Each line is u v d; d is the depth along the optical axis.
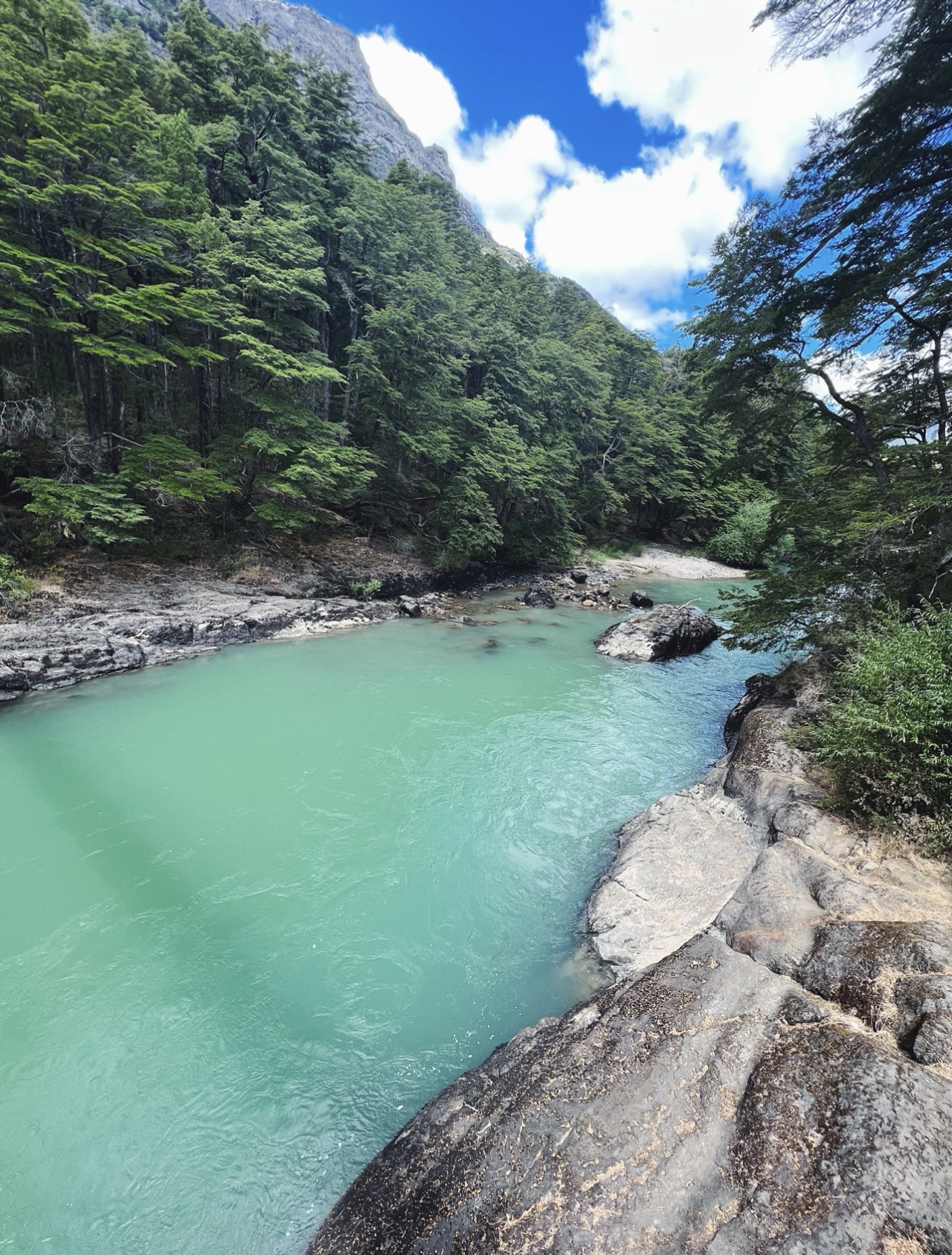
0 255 14.20
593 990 5.12
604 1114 3.01
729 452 45.97
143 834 7.60
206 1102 4.30
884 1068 2.69
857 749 5.68
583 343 43.41
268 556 20.33
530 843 7.67
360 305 27.47
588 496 39.12
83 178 14.97
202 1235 3.53
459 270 34.56
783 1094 2.79
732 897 4.94
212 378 21.95
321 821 8.04
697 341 13.48
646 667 16.25
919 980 3.21
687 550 44.56
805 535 11.02
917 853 4.92
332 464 19.89
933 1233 2.09
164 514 18.88
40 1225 3.58
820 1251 2.14
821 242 11.06
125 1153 3.96
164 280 19.09
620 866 6.61
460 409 27.73
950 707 5.20
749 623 10.77
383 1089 4.39
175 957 5.64
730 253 11.96
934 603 8.33
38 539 14.90
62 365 20.62
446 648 17.02
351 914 6.28
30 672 11.62
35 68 14.27
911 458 10.43
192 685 12.75
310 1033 4.86
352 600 20.59
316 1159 3.94
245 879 6.81
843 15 8.39
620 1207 2.54
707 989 3.73
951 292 9.91
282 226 19.19
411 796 8.77
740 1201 2.43
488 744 10.67
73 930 5.93
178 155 18.81
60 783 8.67
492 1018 4.99
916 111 9.10
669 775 9.70
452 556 26.52
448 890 6.70
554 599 25.80
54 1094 4.33
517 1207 2.69
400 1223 2.95
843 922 4.00
